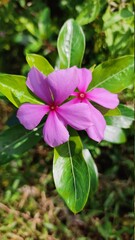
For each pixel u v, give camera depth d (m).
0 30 0.21
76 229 0.21
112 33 0.21
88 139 0.18
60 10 0.22
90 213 0.21
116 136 0.18
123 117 0.18
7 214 0.20
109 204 0.21
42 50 0.21
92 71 0.16
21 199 0.21
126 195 0.22
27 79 0.14
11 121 0.18
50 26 0.20
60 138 0.14
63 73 0.14
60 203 0.21
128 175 0.23
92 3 0.20
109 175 0.22
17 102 0.15
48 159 0.22
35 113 0.14
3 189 0.21
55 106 0.14
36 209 0.21
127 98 0.21
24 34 0.21
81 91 0.15
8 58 0.23
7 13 0.21
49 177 0.22
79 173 0.16
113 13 0.20
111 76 0.16
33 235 0.20
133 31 0.21
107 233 0.21
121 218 0.22
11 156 0.16
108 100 0.15
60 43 0.16
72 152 0.16
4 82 0.15
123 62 0.16
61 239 0.21
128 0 0.21
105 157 0.23
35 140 0.16
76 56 0.16
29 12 0.21
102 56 0.21
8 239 0.20
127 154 0.23
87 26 0.21
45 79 0.14
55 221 0.21
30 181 0.22
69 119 0.14
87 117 0.14
